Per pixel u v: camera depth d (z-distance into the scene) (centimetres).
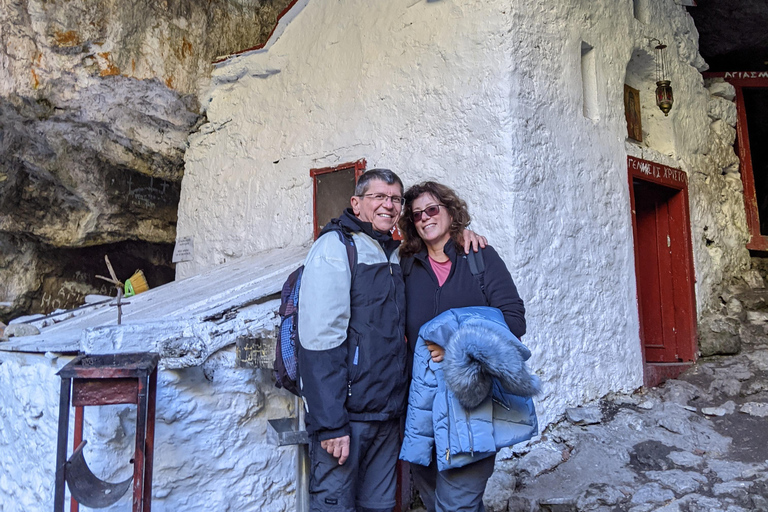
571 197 441
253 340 277
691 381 507
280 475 307
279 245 553
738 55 789
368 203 224
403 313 222
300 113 552
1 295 693
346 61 514
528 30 418
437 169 432
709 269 612
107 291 798
